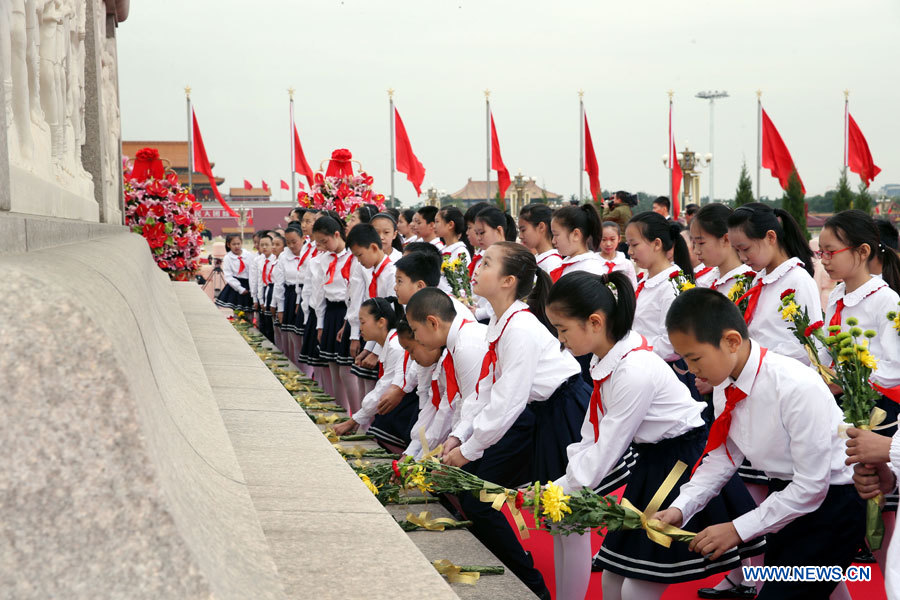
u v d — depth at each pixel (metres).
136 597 0.77
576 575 3.06
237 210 43.72
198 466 1.36
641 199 35.12
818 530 2.46
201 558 0.83
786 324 3.85
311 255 8.05
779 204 24.61
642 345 2.77
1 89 1.42
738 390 2.45
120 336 0.84
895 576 1.94
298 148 19.09
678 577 2.57
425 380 4.20
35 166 2.44
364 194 9.70
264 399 3.33
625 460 3.22
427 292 3.71
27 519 0.76
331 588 1.42
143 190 7.96
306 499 1.98
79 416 0.77
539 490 2.62
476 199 52.38
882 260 3.73
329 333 7.33
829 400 2.38
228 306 12.71
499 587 2.91
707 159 19.19
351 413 7.04
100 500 0.77
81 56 4.14
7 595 0.75
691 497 2.55
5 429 0.75
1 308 0.75
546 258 5.53
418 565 1.54
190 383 2.21
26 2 2.49
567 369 3.38
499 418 3.22
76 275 0.93
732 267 4.49
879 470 2.26
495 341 3.36
